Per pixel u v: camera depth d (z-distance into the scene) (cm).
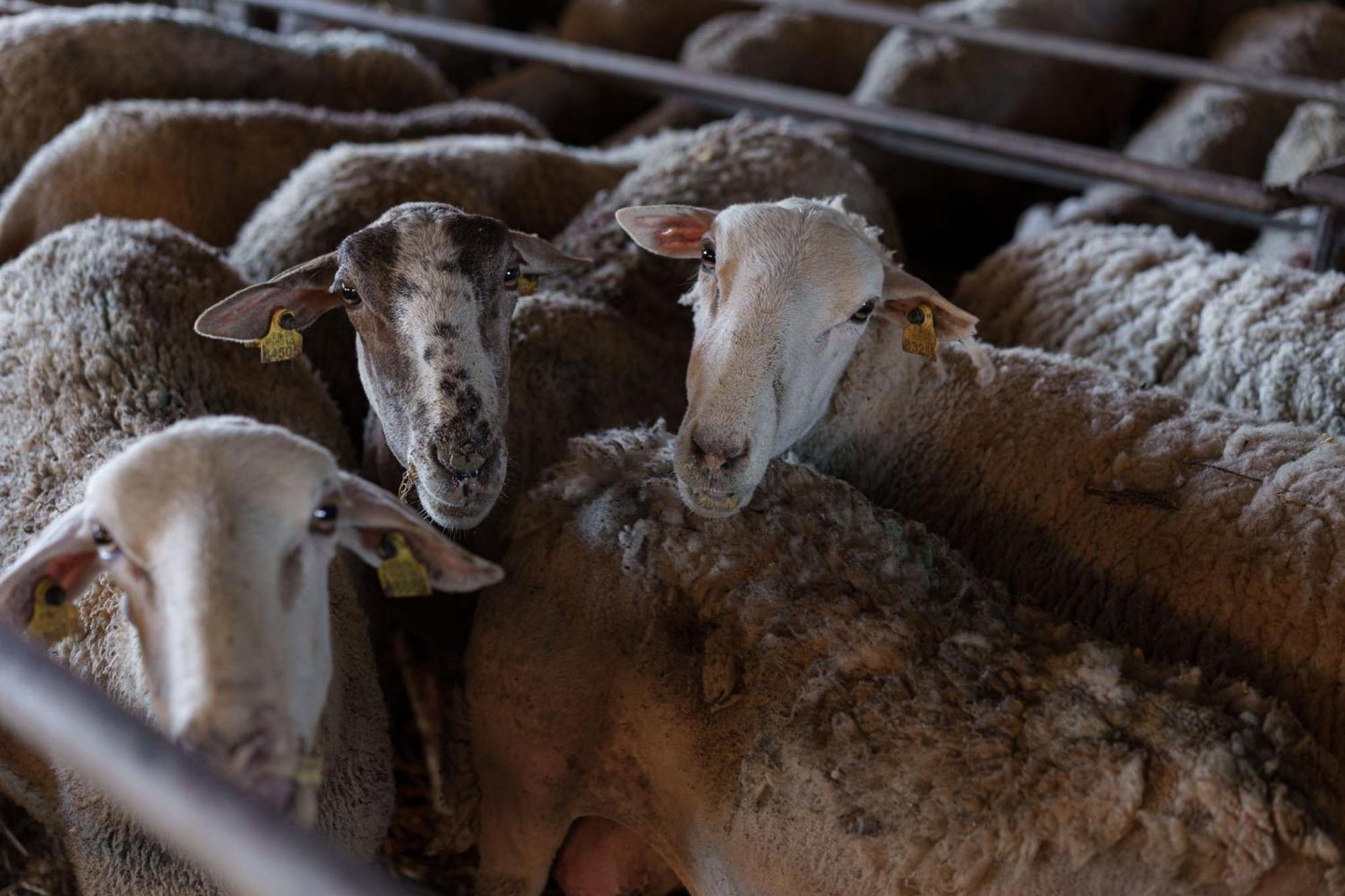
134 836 301
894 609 314
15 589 246
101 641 312
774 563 325
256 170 586
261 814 184
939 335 371
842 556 330
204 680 213
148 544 225
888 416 406
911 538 351
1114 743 275
